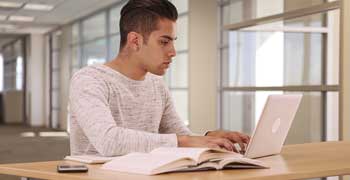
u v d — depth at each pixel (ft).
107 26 32.42
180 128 6.33
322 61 11.28
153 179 3.68
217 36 19.51
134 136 4.82
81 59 37.14
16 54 53.21
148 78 6.04
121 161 4.30
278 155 5.38
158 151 4.45
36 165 4.54
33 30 44.11
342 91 8.55
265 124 4.92
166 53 5.39
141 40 5.43
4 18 37.04
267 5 14.62
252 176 3.82
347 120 8.56
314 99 11.42
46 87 45.65
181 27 23.15
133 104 5.76
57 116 43.50
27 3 30.71
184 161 4.03
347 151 5.71
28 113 47.91
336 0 9.16
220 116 16.07
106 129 4.88
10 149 24.85
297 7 12.30
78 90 5.36
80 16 35.73
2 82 60.44
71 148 5.62
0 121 52.21
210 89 20.49
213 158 4.24
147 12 5.33
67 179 3.89
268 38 13.94
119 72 5.73
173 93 23.95
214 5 20.06
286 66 12.77
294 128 11.51
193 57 20.58
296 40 12.27
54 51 43.86
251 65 15.51
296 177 4.05
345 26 8.49
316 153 5.54
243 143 5.52
